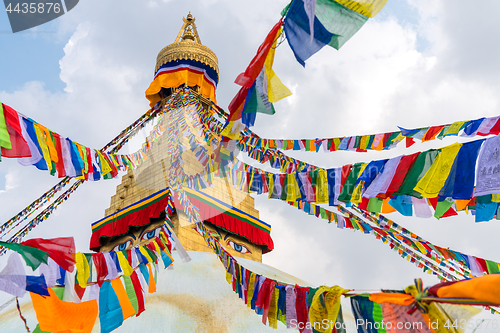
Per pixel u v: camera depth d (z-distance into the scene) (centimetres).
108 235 1728
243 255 1711
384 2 352
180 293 1262
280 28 429
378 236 782
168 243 716
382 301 447
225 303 1267
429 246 713
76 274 556
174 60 1916
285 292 602
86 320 573
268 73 466
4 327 1150
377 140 767
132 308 619
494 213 553
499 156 470
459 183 497
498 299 351
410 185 536
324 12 369
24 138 521
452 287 387
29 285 491
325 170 659
